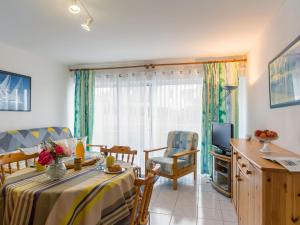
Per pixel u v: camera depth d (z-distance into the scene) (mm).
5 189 1600
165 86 4355
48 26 2674
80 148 2268
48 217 1396
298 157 1628
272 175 1374
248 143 2557
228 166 3080
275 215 1371
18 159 2156
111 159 2076
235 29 2771
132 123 4500
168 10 2268
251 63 3510
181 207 2820
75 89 4695
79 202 1473
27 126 3742
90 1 2064
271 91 2346
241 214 2154
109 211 1588
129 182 1818
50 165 1736
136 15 2379
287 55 1873
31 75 3848
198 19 2484
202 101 4121
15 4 2123
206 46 3486
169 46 3492
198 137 4062
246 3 2115
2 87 3283
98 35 2988
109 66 4629
